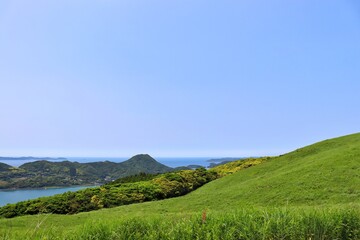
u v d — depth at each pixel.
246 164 41.59
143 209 22.14
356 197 18.11
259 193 21.98
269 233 5.96
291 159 32.94
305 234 6.20
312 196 19.41
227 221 6.28
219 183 32.75
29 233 5.65
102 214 20.34
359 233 6.51
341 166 23.70
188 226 6.01
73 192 27.11
